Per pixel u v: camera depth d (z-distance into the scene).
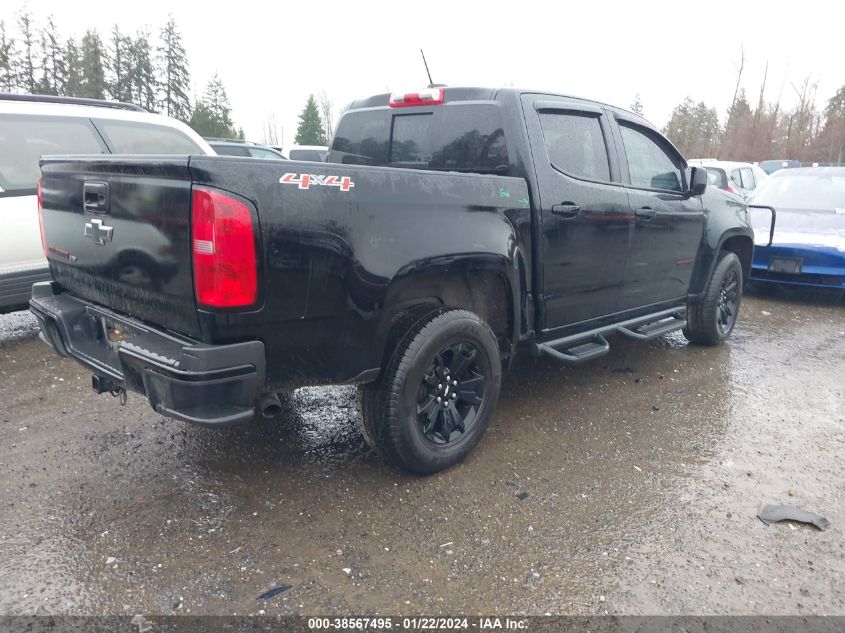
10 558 2.64
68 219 3.23
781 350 5.99
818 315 7.51
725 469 3.58
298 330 2.71
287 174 2.57
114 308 3.06
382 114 4.48
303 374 2.81
